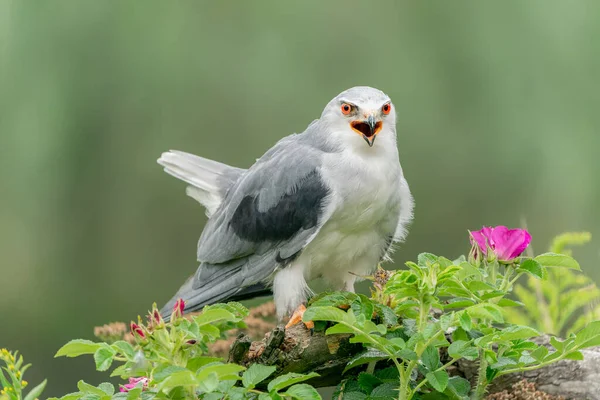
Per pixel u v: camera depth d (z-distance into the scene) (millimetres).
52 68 14547
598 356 5418
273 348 5453
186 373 4008
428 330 4484
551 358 4809
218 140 14805
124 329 6625
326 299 5398
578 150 14312
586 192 14172
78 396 4672
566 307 6895
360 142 7039
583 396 5289
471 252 5102
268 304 7699
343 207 7086
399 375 5137
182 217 15219
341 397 5328
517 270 5023
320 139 7297
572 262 4961
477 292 4969
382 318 5332
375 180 7023
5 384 4570
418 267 4699
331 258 7453
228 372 4176
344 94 7227
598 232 13688
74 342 4316
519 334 4395
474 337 4820
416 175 14648
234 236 7555
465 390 4973
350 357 5559
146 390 4672
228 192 8188
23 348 14891
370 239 7395
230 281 7582
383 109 7094
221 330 5703
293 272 7359
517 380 5512
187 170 9227
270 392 4430
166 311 7582
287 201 7215
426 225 14539
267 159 7668
